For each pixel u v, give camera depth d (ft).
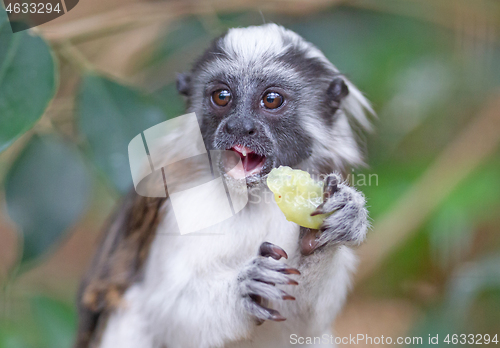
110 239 2.78
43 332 2.79
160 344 2.68
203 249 2.62
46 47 2.61
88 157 2.68
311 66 2.71
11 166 2.70
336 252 2.61
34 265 2.70
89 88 2.70
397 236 3.02
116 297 2.73
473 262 2.96
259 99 2.67
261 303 2.62
